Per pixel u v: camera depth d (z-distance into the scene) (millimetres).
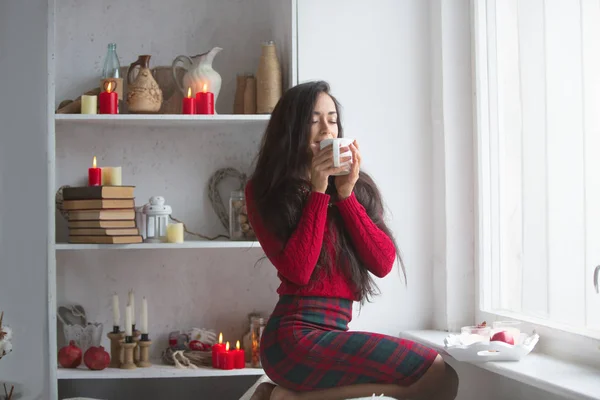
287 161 2094
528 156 2389
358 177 2197
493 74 2643
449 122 2770
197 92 2723
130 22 2926
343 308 2059
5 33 2760
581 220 2107
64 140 2885
